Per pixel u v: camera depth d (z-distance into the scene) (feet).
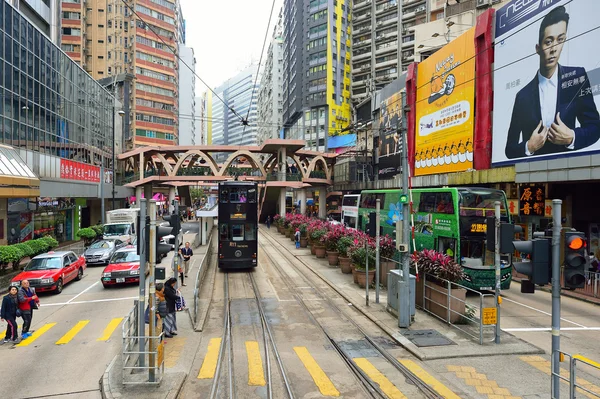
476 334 38.78
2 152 80.53
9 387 29.14
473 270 55.42
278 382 29.43
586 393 27.50
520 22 75.05
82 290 62.44
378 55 278.87
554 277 22.43
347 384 29.07
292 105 327.06
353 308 50.42
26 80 95.20
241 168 204.33
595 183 69.46
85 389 28.76
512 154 76.64
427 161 109.40
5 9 85.66
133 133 262.47
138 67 266.57
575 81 62.64
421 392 27.45
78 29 249.55
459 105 93.91
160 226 31.40
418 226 68.08
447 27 139.54
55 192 101.50
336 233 81.51
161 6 278.26
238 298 56.08
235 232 76.59
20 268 72.59
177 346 36.78
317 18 291.58
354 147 183.83
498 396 26.78
